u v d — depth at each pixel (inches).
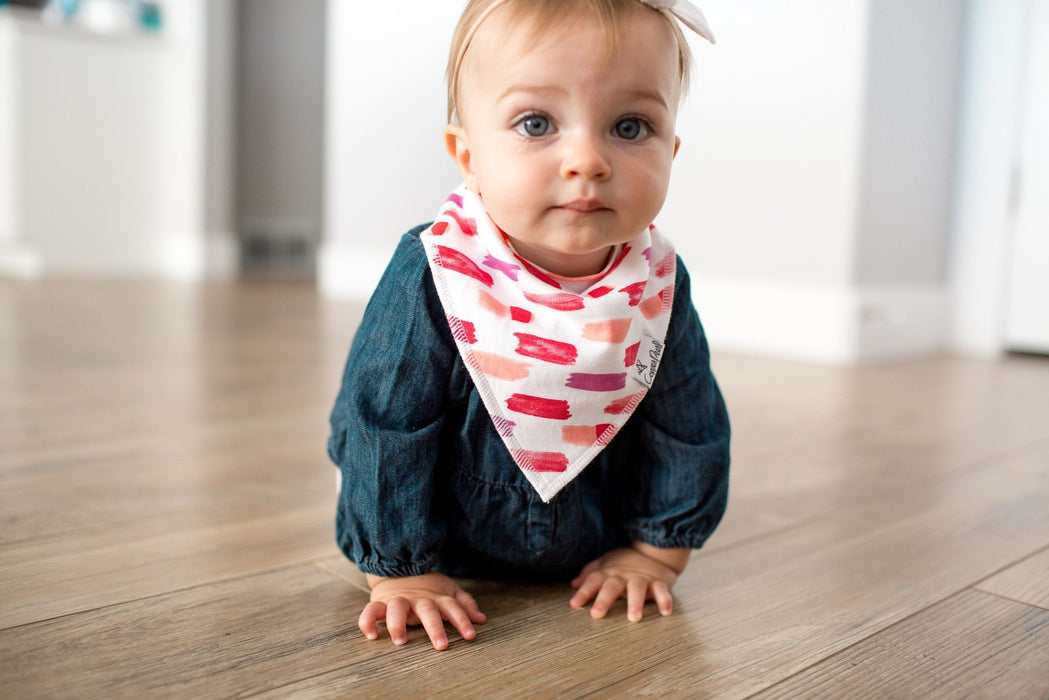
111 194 150.0
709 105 89.5
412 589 28.5
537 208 25.3
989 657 26.5
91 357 73.3
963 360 89.0
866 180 82.0
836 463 49.0
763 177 86.9
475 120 26.5
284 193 176.2
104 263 150.6
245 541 34.6
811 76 82.7
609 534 32.5
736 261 89.8
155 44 151.3
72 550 33.0
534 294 27.5
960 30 92.2
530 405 27.8
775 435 55.2
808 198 84.2
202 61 151.6
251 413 56.2
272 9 169.2
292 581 30.9
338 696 23.3
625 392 28.3
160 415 54.8
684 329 29.9
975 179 93.4
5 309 99.8
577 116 24.9
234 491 40.7
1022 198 91.4
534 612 29.2
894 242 87.3
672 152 26.9
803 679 25.0
